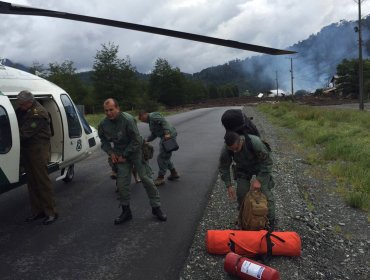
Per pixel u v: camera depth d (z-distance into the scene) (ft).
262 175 16.66
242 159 16.90
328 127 59.62
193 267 15.19
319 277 14.48
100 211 22.11
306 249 16.62
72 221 20.58
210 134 58.90
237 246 15.28
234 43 8.68
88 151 28.78
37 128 19.60
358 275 14.87
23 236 18.71
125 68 208.33
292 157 37.93
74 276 14.73
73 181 29.30
